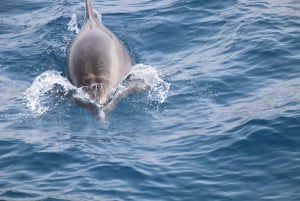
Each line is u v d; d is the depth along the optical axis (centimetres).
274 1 5638
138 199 3284
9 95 4466
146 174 3491
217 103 4203
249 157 3584
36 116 4175
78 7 5994
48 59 4969
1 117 4184
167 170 3522
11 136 3947
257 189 3312
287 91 4222
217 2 5672
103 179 3469
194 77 4519
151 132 3944
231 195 3281
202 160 3600
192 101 4247
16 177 3528
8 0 6412
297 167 3450
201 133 3862
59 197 3309
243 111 4044
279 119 3869
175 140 3828
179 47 5062
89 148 3772
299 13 5356
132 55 4903
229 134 3803
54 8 6075
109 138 3891
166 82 4469
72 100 4253
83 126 4031
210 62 4734
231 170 3488
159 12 5634
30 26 5694
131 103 4222
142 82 4431
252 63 4634
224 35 5125
